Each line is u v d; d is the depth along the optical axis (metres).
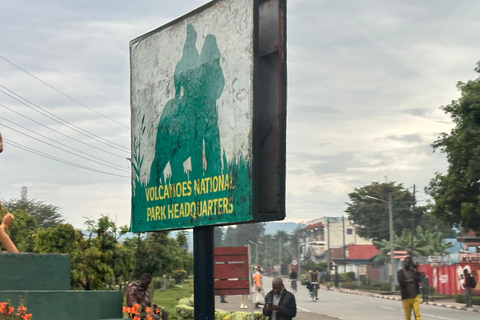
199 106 9.20
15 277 6.34
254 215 8.05
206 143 8.99
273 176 8.61
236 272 14.20
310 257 134.75
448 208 36.62
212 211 8.77
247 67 8.36
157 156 10.04
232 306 29.70
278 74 8.70
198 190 9.08
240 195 8.27
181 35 9.77
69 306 6.03
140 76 10.68
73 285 19.95
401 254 77.88
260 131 8.89
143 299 11.32
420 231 84.06
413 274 18.31
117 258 21.84
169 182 9.70
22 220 29.08
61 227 20.34
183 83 9.59
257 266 26.86
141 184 10.37
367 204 90.81
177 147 9.59
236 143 8.43
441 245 81.12
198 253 9.27
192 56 9.47
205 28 9.25
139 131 10.56
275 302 10.83
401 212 89.12
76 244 20.56
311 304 38.66
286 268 149.25
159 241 26.62
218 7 9.02
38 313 5.87
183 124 9.51
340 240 126.94
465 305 37.47
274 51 8.66
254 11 8.32
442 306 38.34
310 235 147.50
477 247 57.59
